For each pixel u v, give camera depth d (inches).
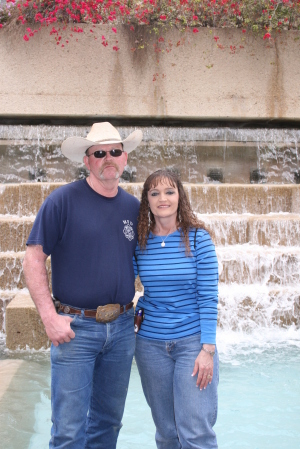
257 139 338.0
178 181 95.4
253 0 330.0
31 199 255.8
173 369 94.2
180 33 327.9
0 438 110.4
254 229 242.7
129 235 96.3
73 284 91.0
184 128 331.3
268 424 125.5
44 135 319.9
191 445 87.0
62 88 322.7
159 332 93.5
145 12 324.5
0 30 318.0
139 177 337.1
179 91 330.3
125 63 325.1
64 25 319.9
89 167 97.0
